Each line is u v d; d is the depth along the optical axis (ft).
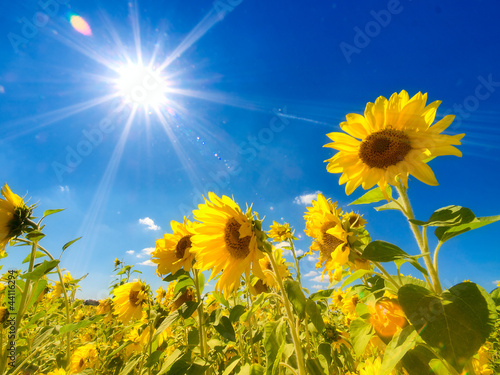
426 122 1.42
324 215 1.92
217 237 1.97
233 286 1.90
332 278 1.90
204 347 2.11
